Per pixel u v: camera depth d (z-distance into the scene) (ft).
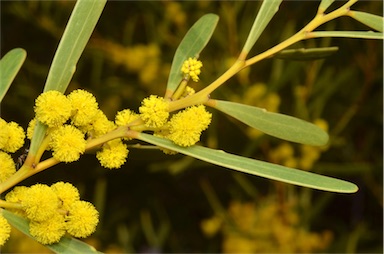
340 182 0.61
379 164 1.40
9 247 1.28
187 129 0.62
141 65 1.49
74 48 0.65
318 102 1.33
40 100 0.63
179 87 0.65
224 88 1.30
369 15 0.66
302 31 0.65
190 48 0.69
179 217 1.67
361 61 1.40
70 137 0.63
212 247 1.63
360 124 1.45
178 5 1.48
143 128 0.64
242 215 1.43
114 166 0.65
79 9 0.65
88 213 0.63
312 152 1.28
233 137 1.40
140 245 1.63
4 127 0.65
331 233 1.46
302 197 1.38
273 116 0.66
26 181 1.49
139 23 1.61
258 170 0.61
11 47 1.57
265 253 1.37
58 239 0.63
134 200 1.62
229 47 1.39
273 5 0.66
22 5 1.48
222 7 1.37
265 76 1.44
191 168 1.44
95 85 1.48
